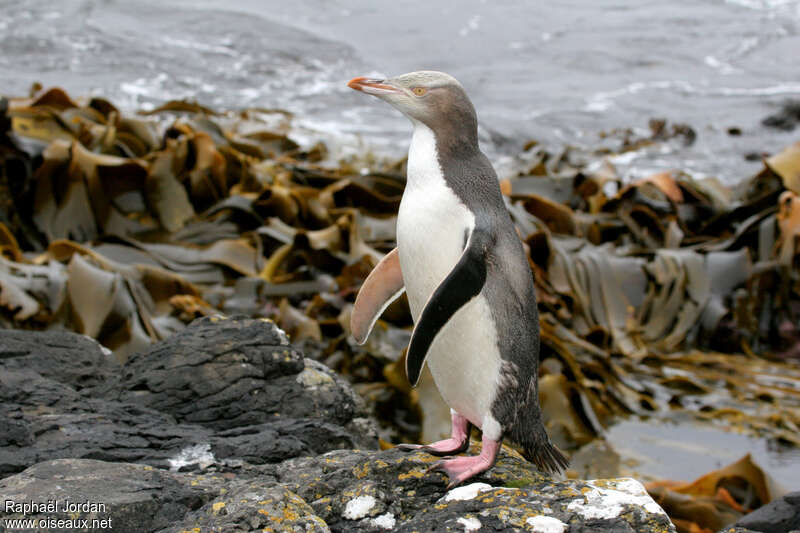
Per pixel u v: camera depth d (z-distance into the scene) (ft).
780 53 67.87
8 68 50.49
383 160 40.70
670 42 70.13
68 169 28.45
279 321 23.98
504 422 11.55
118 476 10.95
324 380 15.08
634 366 25.41
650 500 10.28
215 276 26.55
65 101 37.17
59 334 16.34
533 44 68.18
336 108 50.11
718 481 18.51
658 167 44.32
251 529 9.80
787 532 11.81
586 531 9.67
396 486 11.25
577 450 20.93
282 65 56.85
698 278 28.25
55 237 27.86
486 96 55.62
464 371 11.58
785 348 27.63
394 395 21.20
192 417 14.17
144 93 48.93
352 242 27.17
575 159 43.93
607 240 33.60
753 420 22.59
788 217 30.07
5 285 22.18
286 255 27.25
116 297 22.25
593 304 27.61
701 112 53.83
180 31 61.26
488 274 11.29
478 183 11.78
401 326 23.97
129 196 29.43
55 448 12.14
